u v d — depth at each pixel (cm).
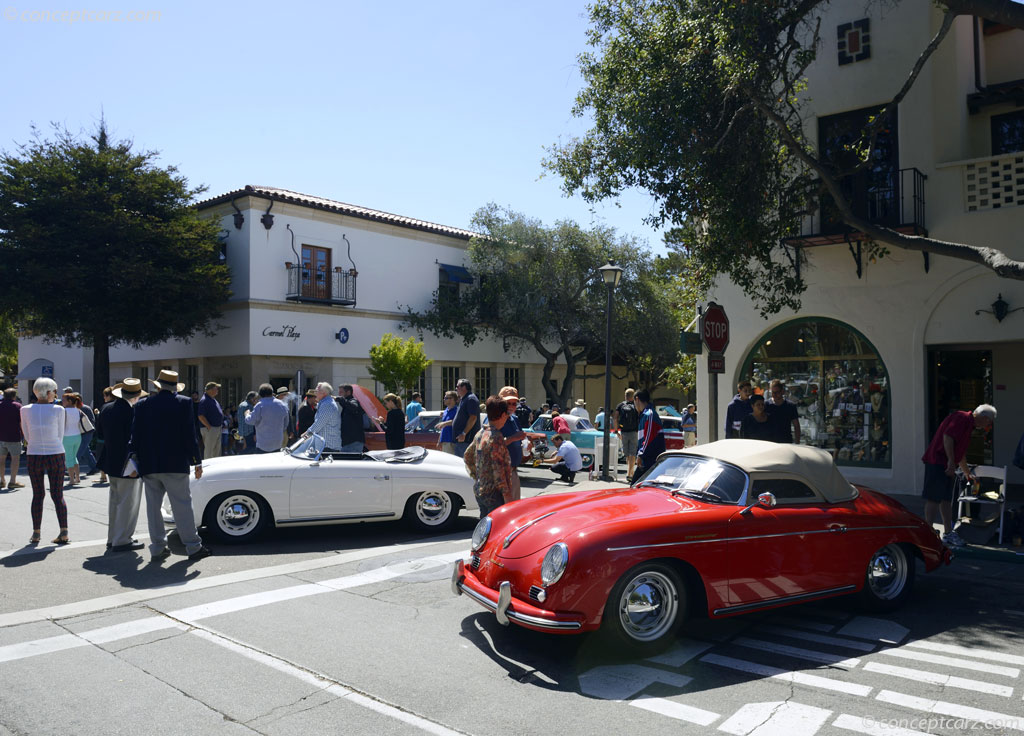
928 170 1114
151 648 479
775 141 1052
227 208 2306
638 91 980
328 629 519
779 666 456
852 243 1157
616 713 384
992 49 1292
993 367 1262
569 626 438
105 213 2039
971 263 1070
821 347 1223
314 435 880
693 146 954
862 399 1182
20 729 362
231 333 2289
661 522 477
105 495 1162
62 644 486
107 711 383
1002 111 1164
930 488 794
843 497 572
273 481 798
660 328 2830
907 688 420
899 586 583
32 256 1980
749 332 1276
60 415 800
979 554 761
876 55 1162
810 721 375
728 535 493
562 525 486
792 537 520
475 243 2830
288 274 2319
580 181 1099
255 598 594
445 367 2836
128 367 2880
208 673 437
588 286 2839
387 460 866
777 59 973
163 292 2095
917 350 1115
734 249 1004
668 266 2858
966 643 502
